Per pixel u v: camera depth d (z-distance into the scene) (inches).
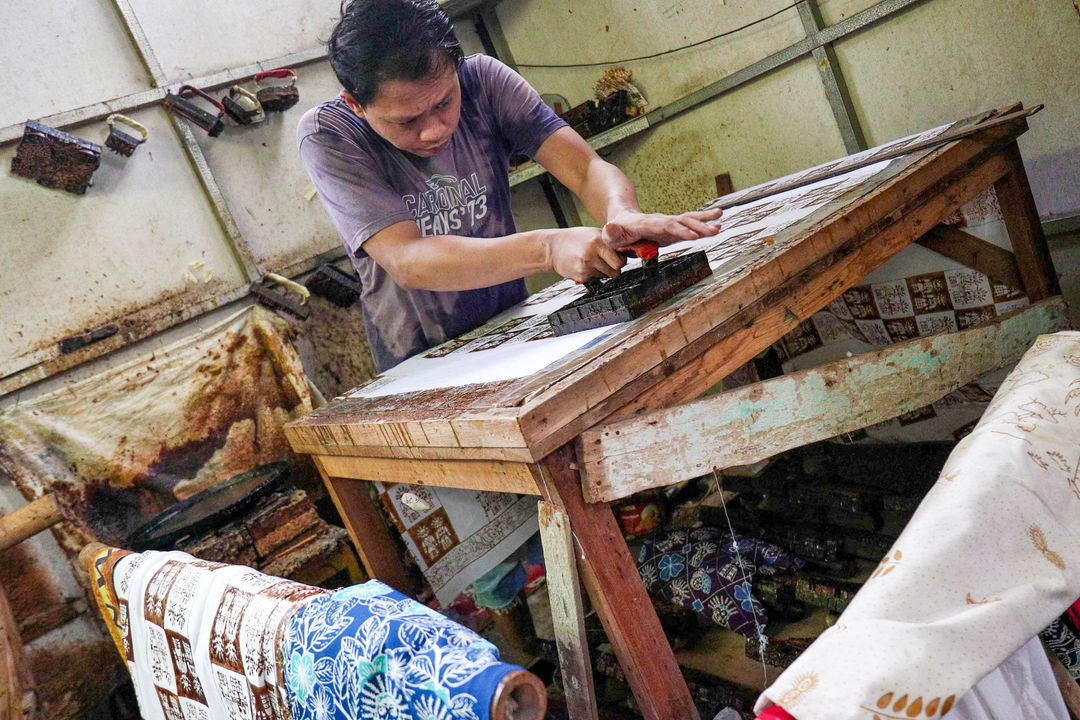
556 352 48.5
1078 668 39.9
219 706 43.2
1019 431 33.0
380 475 59.2
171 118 109.7
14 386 96.9
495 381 48.3
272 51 120.3
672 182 130.3
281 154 119.0
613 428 40.6
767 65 108.2
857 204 52.0
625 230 50.8
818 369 45.0
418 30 53.2
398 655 30.8
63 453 98.1
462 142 71.9
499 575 71.8
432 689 29.0
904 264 72.2
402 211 65.4
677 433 41.8
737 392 42.9
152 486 103.7
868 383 46.7
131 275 105.3
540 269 58.4
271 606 39.4
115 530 100.5
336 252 121.6
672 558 69.7
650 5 118.3
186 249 109.6
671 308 45.3
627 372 41.2
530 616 79.0
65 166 98.9
